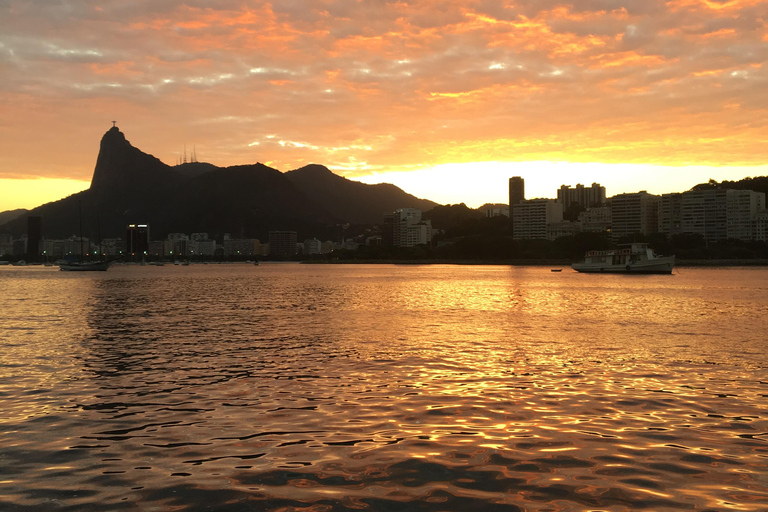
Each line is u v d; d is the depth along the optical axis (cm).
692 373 2639
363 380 2489
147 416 1914
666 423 1812
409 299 7862
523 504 1212
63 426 1802
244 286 12044
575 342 3684
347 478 1358
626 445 1591
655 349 3391
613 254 18675
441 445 1593
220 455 1523
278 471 1404
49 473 1405
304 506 1210
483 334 4100
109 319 5172
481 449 1559
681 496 1251
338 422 1828
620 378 2525
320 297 8338
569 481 1334
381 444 1606
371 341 3738
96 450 1572
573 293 9169
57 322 4931
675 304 6950
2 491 1297
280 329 4406
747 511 1176
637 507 1196
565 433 1705
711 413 1933
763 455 1509
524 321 4997
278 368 2773
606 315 5544
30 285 12750
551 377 2548
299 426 1784
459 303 7100
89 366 2844
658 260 17438
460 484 1320
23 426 1803
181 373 2655
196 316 5466
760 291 9700
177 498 1253
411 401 2105
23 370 2742
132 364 2895
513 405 2044
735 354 3200
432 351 3306
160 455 1527
